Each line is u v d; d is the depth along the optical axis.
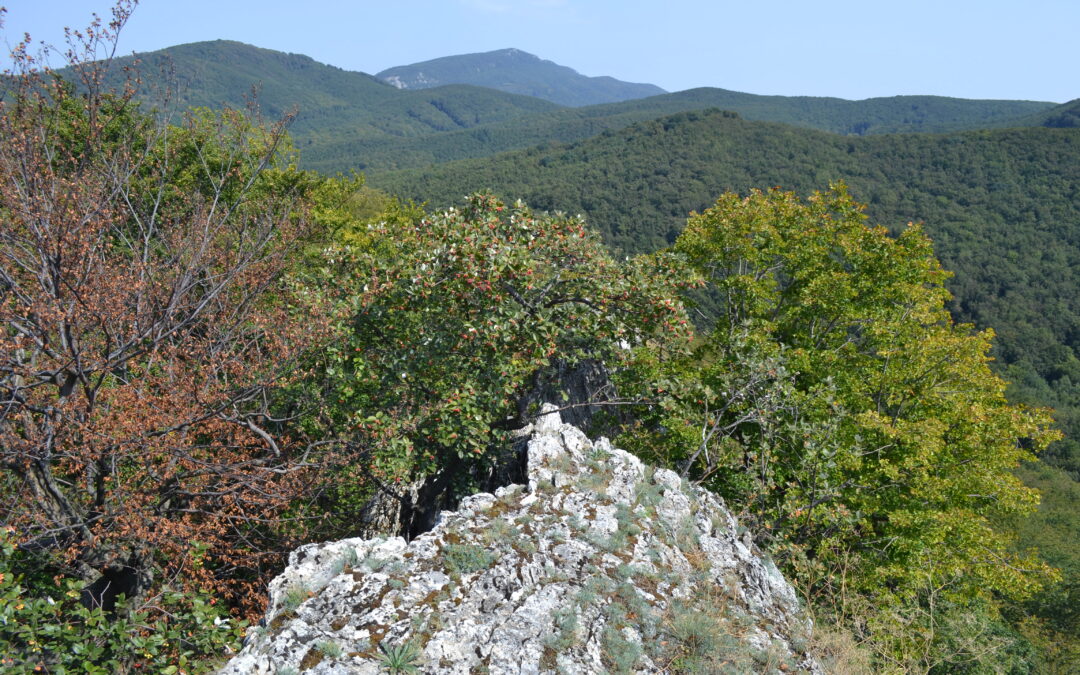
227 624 7.62
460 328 11.23
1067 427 91.69
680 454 15.22
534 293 12.03
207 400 10.25
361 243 24.84
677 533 7.58
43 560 8.98
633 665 5.57
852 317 19.69
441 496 12.57
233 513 10.45
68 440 9.38
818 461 12.10
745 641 6.14
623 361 13.43
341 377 11.31
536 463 8.33
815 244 20.78
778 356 15.19
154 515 9.47
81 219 9.77
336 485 11.93
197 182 17.22
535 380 12.84
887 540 15.84
